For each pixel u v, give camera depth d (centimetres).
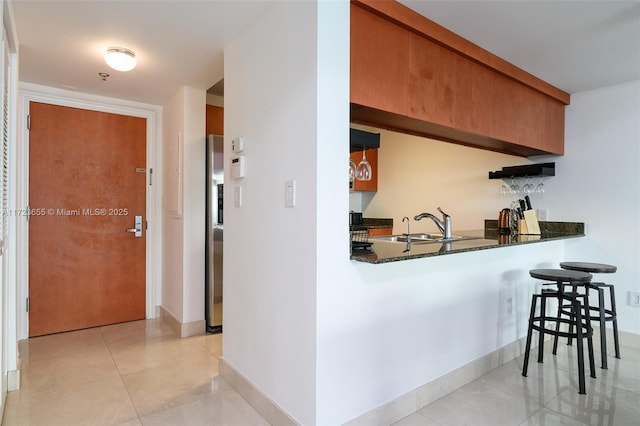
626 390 228
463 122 242
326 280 167
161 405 208
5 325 211
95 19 207
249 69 215
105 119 347
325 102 166
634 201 310
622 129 316
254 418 197
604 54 259
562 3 197
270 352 196
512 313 282
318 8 164
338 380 172
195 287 326
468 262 242
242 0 189
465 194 412
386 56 195
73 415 198
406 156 475
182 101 318
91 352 284
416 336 208
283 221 185
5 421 192
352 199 541
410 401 203
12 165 223
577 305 233
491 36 233
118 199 355
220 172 332
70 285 333
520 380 242
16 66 223
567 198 346
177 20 209
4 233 192
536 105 311
